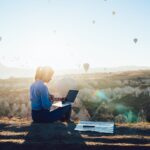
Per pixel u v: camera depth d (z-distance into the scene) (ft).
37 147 8.59
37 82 10.84
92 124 10.72
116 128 10.43
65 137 9.32
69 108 11.63
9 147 8.68
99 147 8.50
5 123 11.31
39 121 11.00
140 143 8.94
